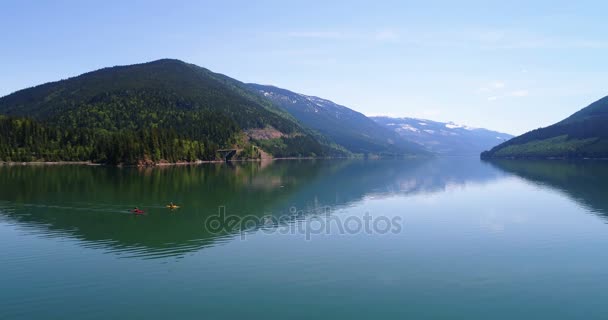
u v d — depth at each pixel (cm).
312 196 9706
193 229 6100
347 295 3725
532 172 17738
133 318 3272
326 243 5356
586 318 3353
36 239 5475
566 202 8775
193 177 14388
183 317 3294
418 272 4303
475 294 3788
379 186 12012
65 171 16300
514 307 3528
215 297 3656
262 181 13300
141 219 6838
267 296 3678
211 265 4462
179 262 4550
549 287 3944
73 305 3484
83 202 8475
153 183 12169
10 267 4362
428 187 11781
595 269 4425
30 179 12731
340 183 12838
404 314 3381
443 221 6788
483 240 5569
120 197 9219
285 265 4478
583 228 6266
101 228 6141
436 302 3606
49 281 3975
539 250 5097
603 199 9188
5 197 9000
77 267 4381
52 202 8419
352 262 4600
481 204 8575
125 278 4062
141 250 4984
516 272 4328
